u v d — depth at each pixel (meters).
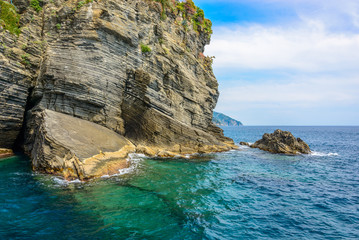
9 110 22.02
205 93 40.16
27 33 24.78
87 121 23.56
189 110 36.00
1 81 21.05
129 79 27.44
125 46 27.39
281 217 13.06
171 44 35.38
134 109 27.78
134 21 29.25
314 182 20.47
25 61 23.80
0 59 20.94
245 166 25.70
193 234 10.63
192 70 39.16
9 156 22.59
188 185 17.55
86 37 24.55
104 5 26.31
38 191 14.12
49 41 25.64
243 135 104.19
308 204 15.20
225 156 31.23
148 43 31.12
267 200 15.62
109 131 24.70
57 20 26.09
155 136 28.39
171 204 13.72
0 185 14.74
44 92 23.84
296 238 10.86
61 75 23.36
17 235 9.55
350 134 117.31
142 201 13.77
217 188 17.42
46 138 17.64
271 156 32.62
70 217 11.30
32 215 11.26
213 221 12.10
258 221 12.43
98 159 18.12
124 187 15.77
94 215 11.66
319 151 43.03
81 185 15.47
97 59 24.72
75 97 23.56
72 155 17.00
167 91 32.66
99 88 24.78
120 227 10.71
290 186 19.02
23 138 25.55
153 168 21.34
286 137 37.97
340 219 13.05
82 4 25.62
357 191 18.12
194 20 46.75
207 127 41.12
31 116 24.17
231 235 10.83
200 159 28.14
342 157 34.69
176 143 29.81
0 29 22.34
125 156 21.91
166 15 37.62
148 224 11.19
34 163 18.30
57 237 9.56
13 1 25.97
